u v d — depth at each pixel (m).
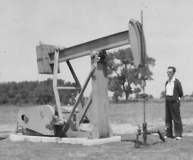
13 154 7.13
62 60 9.22
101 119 8.27
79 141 8.11
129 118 20.16
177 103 9.02
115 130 13.01
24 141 9.00
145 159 6.23
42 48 9.55
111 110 29.22
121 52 73.44
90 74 8.13
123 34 7.84
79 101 8.66
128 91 73.56
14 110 31.09
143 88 7.65
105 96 8.37
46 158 6.58
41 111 9.04
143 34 7.49
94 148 7.46
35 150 7.52
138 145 7.45
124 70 72.25
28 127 9.48
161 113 22.77
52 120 8.72
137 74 71.62
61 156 6.72
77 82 9.47
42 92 45.16
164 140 8.30
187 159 6.20
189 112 22.23
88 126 10.82
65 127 8.63
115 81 73.19
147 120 18.42
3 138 10.97
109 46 8.09
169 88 9.12
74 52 8.91
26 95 49.12
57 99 8.77
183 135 10.05
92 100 8.27
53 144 8.25
